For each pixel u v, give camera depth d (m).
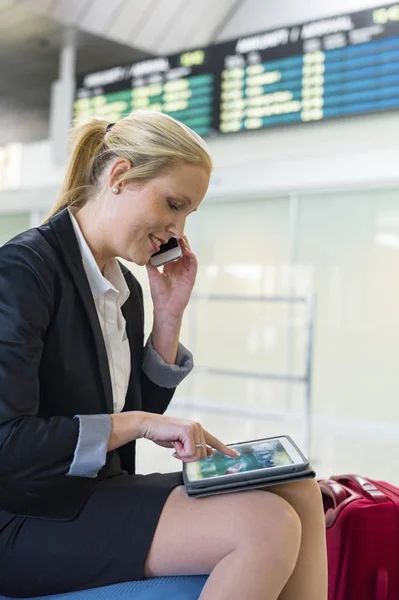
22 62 6.27
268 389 5.61
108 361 1.18
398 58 4.46
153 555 1.00
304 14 5.03
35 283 1.05
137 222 1.13
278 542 0.94
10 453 0.96
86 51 6.05
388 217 5.06
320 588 1.05
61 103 6.12
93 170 1.21
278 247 5.57
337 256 5.29
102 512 1.03
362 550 1.33
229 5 5.30
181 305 1.37
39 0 5.15
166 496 1.04
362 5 4.77
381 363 5.09
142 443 3.67
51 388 1.10
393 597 1.35
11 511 1.03
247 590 0.91
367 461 3.74
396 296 5.04
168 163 1.10
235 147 5.53
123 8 5.30
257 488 1.03
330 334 5.32
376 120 4.84
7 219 7.21
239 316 5.77
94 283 1.18
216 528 0.97
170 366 1.36
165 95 5.54
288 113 4.95
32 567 1.04
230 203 5.81
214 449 1.19
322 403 5.34
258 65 5.07
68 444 0.98
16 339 1.00
